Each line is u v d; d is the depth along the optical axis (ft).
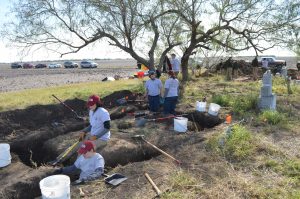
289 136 26.04
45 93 54.29
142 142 25.26
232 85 54.34
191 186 17.83
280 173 19.52
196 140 25.54
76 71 167.02
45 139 28.04
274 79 58.23
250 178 18.97
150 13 46.68
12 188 18.56
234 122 30.32
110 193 17.29
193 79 62.23
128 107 36.42
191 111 34.60
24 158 26.27
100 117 22.27
